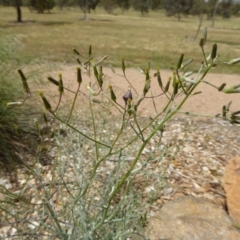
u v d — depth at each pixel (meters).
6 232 2.03
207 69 1.14
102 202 1.79
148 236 1.92
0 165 2.94
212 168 3.22
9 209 2.01
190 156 3.38
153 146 3.31
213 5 42.16
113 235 1.67
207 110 5.82
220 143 3.85
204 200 2.46
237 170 2.79
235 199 2.55
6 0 30.55
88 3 45.31
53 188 2.36
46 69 4.62
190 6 45.50
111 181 1.91
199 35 21.89
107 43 14.12
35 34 15.53
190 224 2.15
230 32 28.03
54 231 1.65
